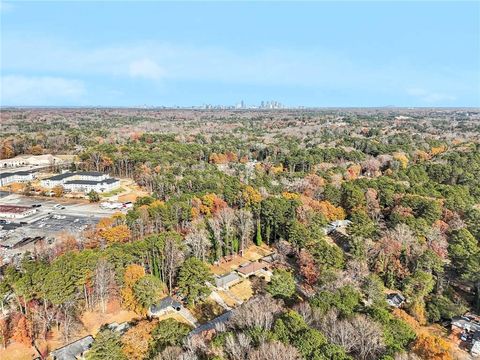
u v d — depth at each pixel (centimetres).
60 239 11012
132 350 6206
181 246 9500
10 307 7638
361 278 8406
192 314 8025
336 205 13275
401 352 5422
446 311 8006
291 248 10331
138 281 7894
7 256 10344
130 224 10938
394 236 9800
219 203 12706
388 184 13900
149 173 18062
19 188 18062
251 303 7006
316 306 6669
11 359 6581
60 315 7344
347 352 5612
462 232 10081
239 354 5319
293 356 4975
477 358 6719
